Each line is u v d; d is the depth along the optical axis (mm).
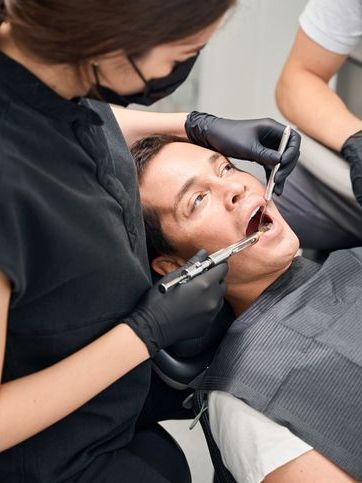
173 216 1187
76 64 679
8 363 883
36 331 848
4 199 696
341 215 1494
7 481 962
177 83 746
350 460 967
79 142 791
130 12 621
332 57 1488
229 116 2238
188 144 1231
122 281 878
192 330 943
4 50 709
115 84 708
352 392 1007
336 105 1442
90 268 822
